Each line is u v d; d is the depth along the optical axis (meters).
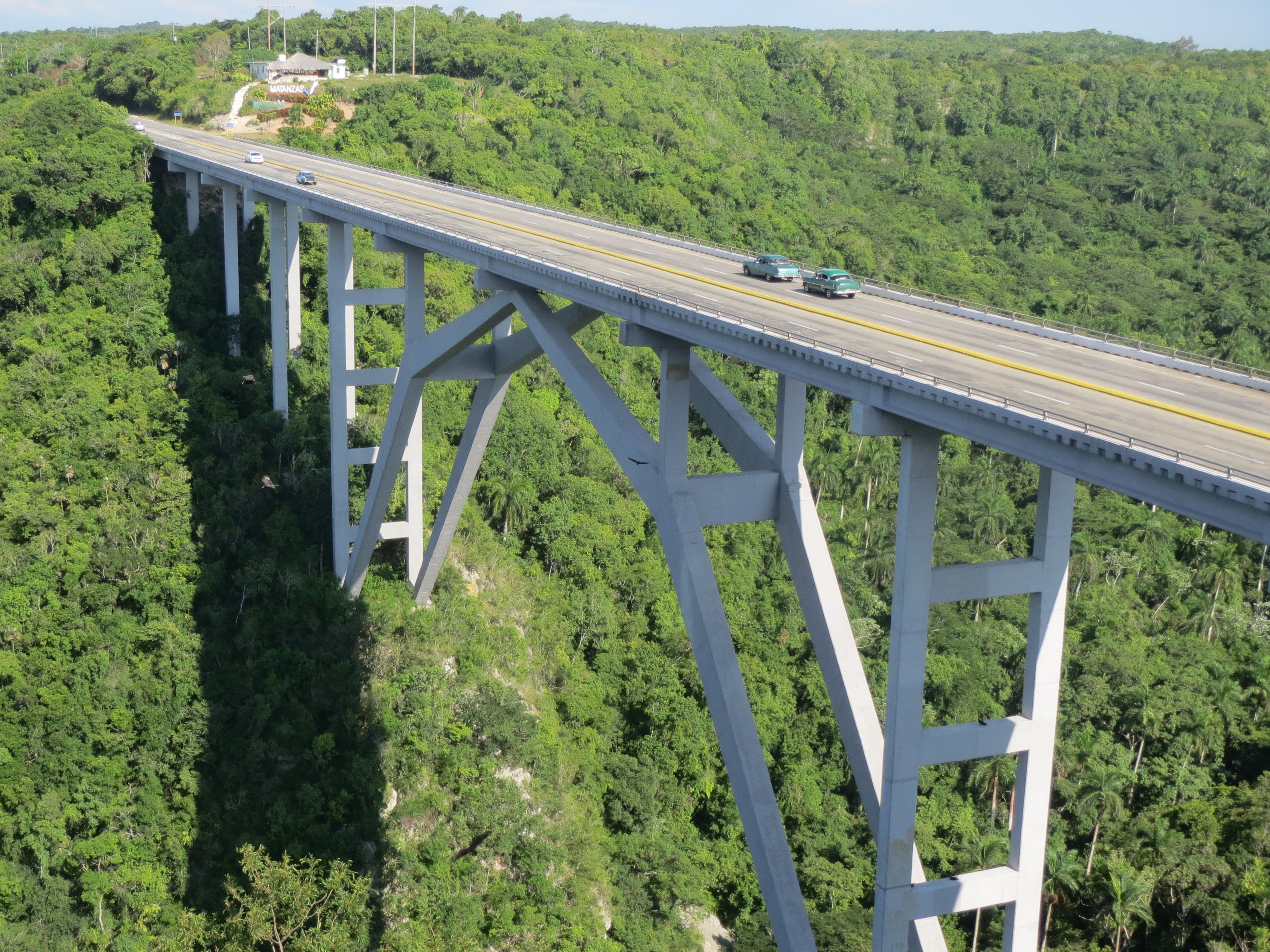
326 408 61.69
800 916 30.80
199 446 57.06
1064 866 47.47
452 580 55.31
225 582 50.84
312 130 94.19
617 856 48.28
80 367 59.59
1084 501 78.75
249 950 29.36
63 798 41.62
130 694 44.12
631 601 59.19
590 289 35.88
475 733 47.50
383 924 40.28
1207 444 22.34
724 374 82.94
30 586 46.12
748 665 56.97
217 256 71.38
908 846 27.72
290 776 44.12
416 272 48.38
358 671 48.25
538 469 63.50
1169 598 69.50
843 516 75.19
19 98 86.06
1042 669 27.83
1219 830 50.47
